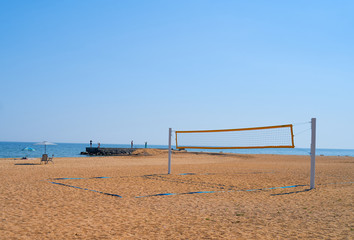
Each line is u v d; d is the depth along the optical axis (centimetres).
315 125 905
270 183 1020
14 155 4019
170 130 1326
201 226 463
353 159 3328
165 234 419
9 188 821
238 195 764
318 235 411
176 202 662
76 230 433
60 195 725
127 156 3147
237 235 414
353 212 555
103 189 829
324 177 1237
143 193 776
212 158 3198
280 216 532
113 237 402
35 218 501
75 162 2083
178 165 1927
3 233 415
